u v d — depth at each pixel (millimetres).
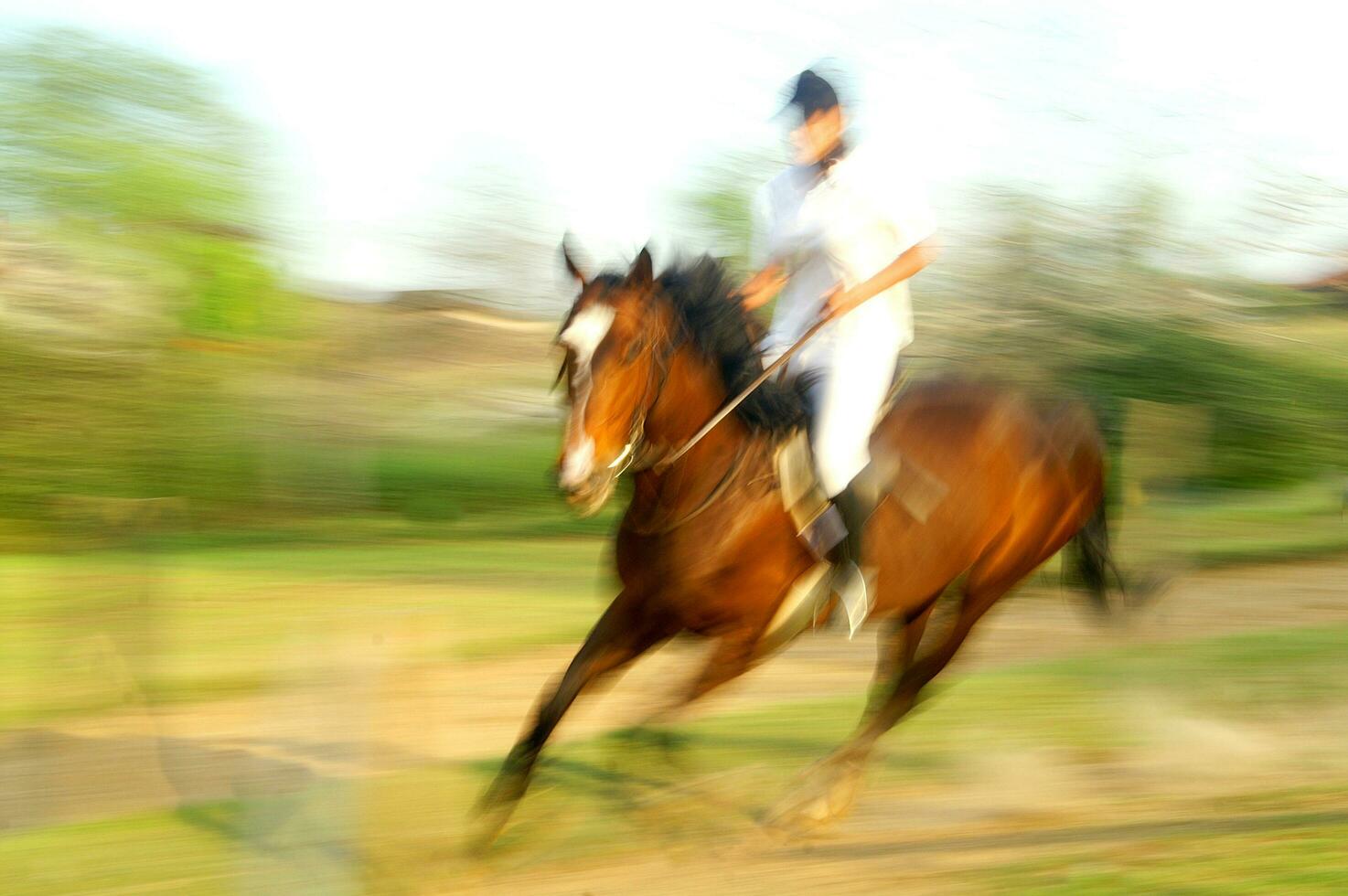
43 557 14305
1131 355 22281
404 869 5246
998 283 22875
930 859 5422
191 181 19469
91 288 18781
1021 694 8547
